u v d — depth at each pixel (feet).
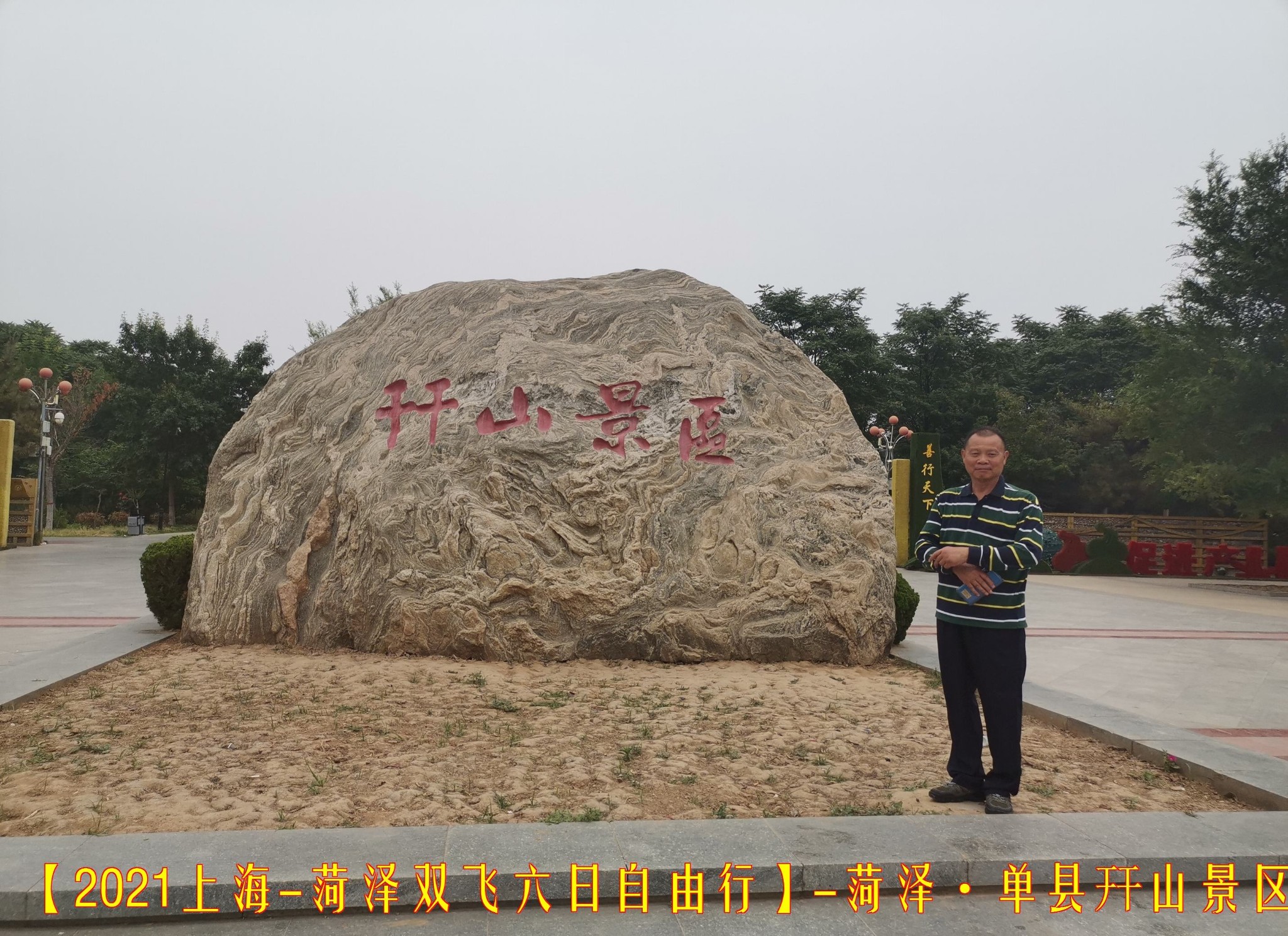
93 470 112.57
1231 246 61.46
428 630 23.04
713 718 18.06
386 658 22.80
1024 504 13.44
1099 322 130.52
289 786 13.73
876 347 107.34
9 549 72.08
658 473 24.16
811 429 26.27
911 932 10.24
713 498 24.22
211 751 15.38
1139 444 105.19
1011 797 13.73
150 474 108.78
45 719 17.43
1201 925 10.64
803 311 102.68
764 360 27.22
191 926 10.05
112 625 30.25
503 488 23.70
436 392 25.73
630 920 10.37
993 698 13.37
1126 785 15.10
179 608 26.91
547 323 26.99
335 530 25.02
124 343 109.70
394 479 24.47
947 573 13.87
